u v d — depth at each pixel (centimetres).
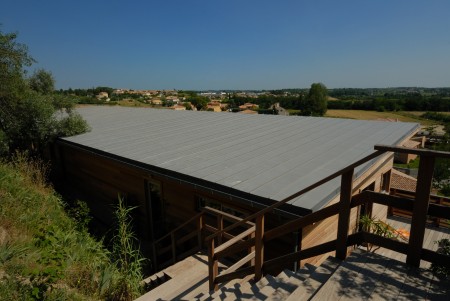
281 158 623
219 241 496
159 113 1562
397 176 1375
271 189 445
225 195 464
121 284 398
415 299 207
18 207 519
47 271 315
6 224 461
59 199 691
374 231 463
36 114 932
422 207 220
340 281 230
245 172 532
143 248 721
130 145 793
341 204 249
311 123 1109
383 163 731
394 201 231
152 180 722
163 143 801
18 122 936
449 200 794
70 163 1068
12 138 971
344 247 255
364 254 266
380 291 217
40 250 399
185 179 530
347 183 242
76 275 395
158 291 429
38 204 588
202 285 443
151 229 754
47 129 950
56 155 1136
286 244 483
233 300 325
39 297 303
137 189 773
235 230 562
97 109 1853
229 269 391
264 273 325
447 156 198
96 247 498
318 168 548
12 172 675
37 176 770
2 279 322
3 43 830
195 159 629
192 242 644
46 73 1072
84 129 1001
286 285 278
